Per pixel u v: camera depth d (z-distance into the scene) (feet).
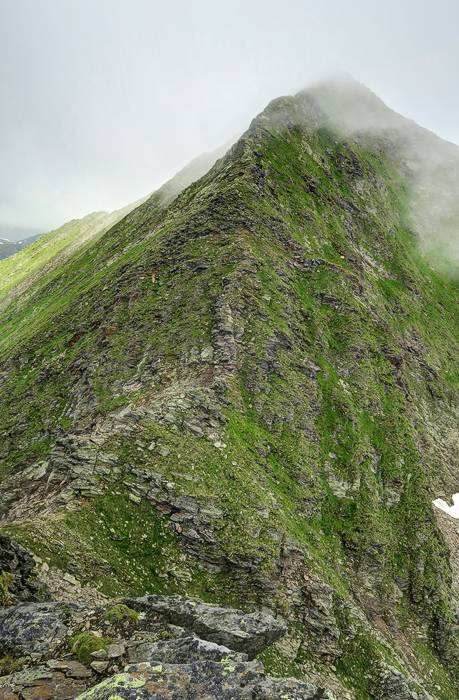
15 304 549.95
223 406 154.61
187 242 236.43
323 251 271.49
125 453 121.60
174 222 271.90
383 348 236.22
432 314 346.33
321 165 350.23
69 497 107.24
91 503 106.63
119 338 200.03
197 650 51.31
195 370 170.19
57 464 120.78
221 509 117.50
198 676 46.44
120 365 186.19
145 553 102.89
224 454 135.03
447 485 218.79
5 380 231.30
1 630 56.90
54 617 58.80
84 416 170.40
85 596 82.12
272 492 137.49
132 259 261.85
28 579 78.43
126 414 134.41
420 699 114.01
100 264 347.15
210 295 198.49
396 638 134.51
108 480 113.50
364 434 184.96
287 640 105.29
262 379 173.27
